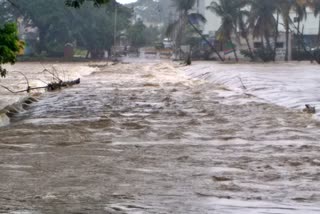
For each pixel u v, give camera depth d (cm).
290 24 10638
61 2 10225
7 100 2688
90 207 874
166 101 2809
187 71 6219
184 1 9831
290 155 1376
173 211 856
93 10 10575
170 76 5303
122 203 902
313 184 1052
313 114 2194
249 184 1056
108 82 4331
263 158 1342
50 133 1783
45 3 10150
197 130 1838
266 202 912
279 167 1226
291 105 2567
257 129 1842
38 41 11094
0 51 2264
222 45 10656
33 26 10956
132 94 3238
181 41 11019
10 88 3672
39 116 2275
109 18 10975
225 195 964
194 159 1334
